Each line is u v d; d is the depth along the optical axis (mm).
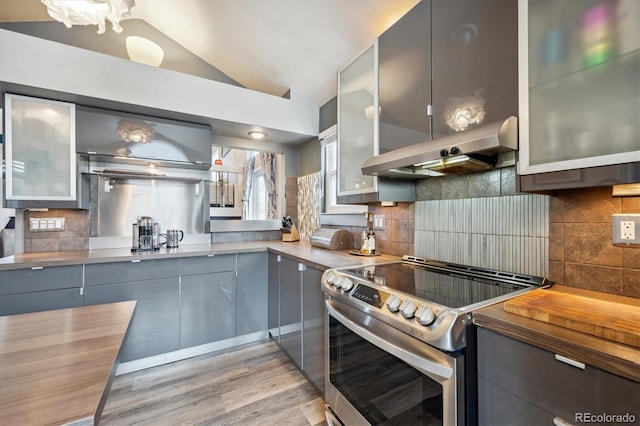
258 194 3268
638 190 965
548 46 974
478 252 1483
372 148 1834
